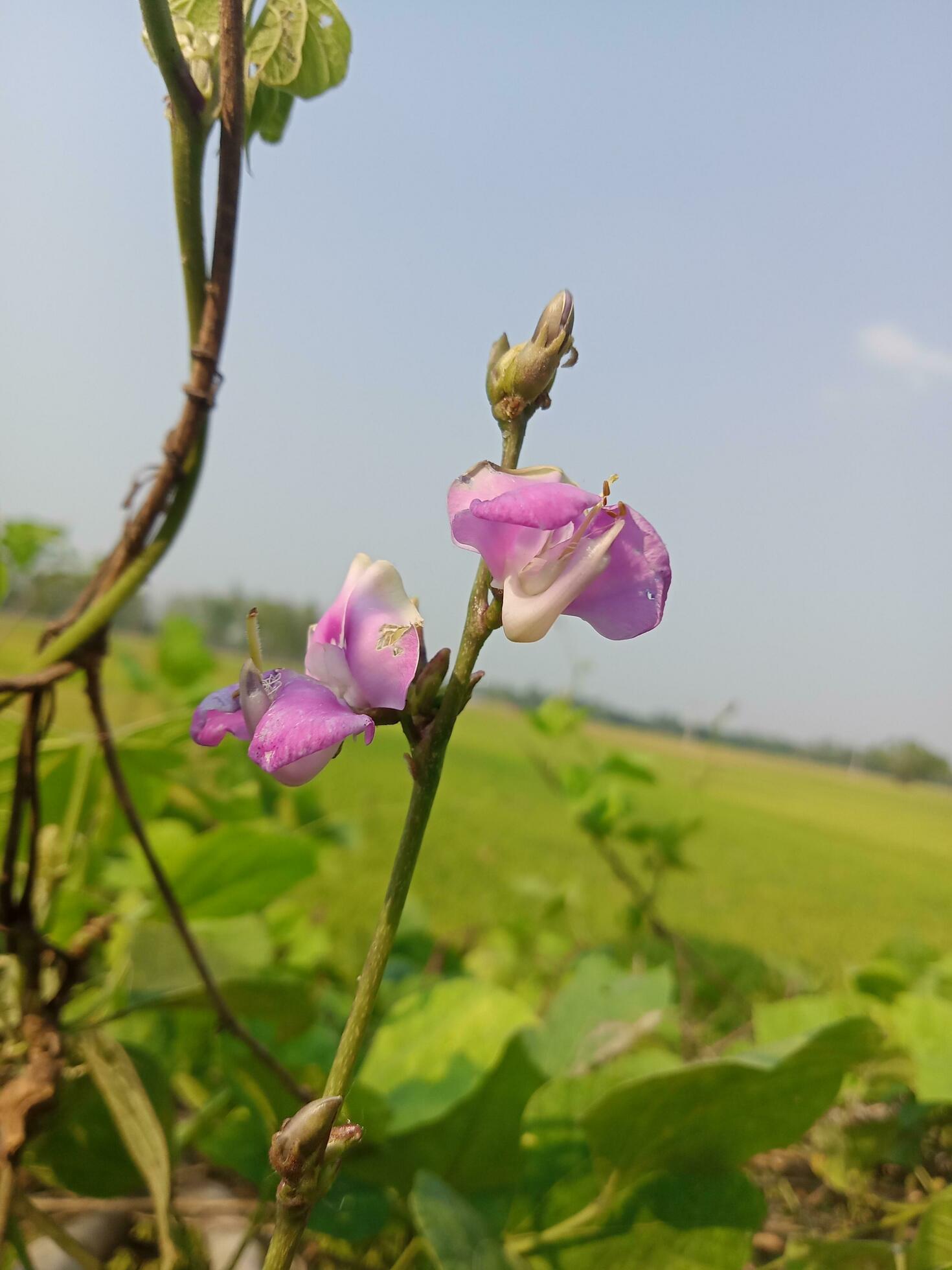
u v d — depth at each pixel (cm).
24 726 14
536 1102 16
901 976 23
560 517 9
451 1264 11
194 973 17
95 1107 15
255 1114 16
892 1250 13
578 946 34
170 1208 13
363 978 9
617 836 30
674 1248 14
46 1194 17
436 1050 17
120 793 14
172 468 14
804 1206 20
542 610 9
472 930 35
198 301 13
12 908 14
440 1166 15
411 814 9
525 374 9
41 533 20
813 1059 12
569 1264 14
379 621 9
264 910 27
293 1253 8
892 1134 20
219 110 13
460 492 9
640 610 10
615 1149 13
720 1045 24
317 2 14
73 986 14
